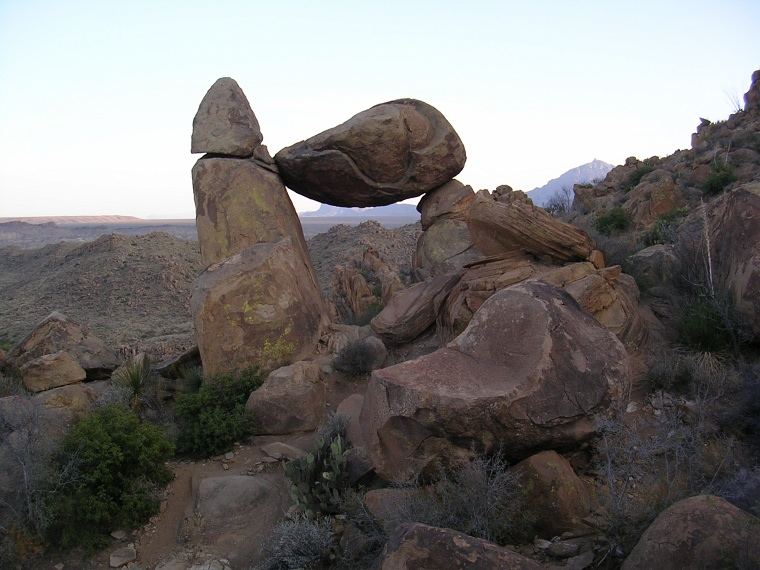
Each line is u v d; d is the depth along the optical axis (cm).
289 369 912
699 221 1075
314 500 691
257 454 838
